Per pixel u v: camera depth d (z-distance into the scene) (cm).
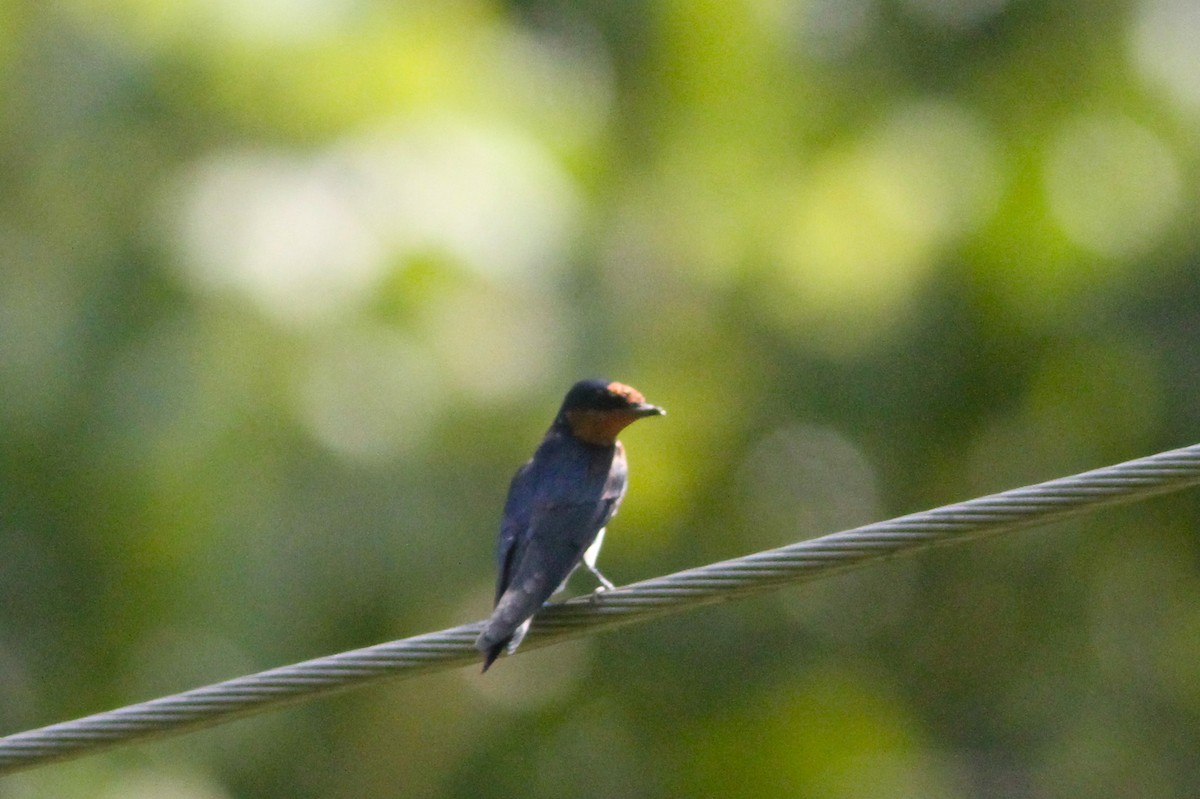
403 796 1705
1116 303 1775
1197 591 1888
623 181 1866
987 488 1845
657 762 1828
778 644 1880
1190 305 1767
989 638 1923
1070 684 1892
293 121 1536
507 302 1548
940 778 1844
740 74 1892
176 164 1519
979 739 1892
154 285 1471
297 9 1567
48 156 1538
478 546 1489
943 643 1922
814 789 1809
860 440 1814
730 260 1808
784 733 1842
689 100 1898
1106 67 1873
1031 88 1888
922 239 1792
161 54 1527
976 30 1914
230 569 1438
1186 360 1745
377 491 1454
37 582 1510
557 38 1981
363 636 1480
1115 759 1848
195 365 1427
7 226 1531
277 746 1636
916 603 1936
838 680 1875
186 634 1498
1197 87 1855
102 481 1438
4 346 1480
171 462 1419
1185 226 1792
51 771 1477
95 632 1523
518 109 1708
